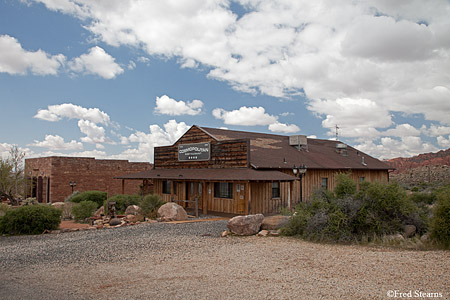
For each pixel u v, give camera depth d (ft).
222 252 30.68
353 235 34.91
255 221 41.01
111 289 20.61
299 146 89.97
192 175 70.79
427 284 19.34
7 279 24.04
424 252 27.55
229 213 67.67
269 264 25.40
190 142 80.53
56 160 101.45
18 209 46.44
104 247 34.68
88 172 108.27
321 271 22.91
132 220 55.52
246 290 19.33
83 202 58.65
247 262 26.30
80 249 34.09
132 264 27.22
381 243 32.37
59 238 41.63
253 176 59.57
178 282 21.45
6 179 100.01
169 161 86.33
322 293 18.43
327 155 93.09
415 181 173.88
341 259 26.20
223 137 78.23
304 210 40.68
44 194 105.19
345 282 20.22
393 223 35.65
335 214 35.81
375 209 36.37
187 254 30.30
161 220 55.47
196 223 52.39
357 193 39.73
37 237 42.86
